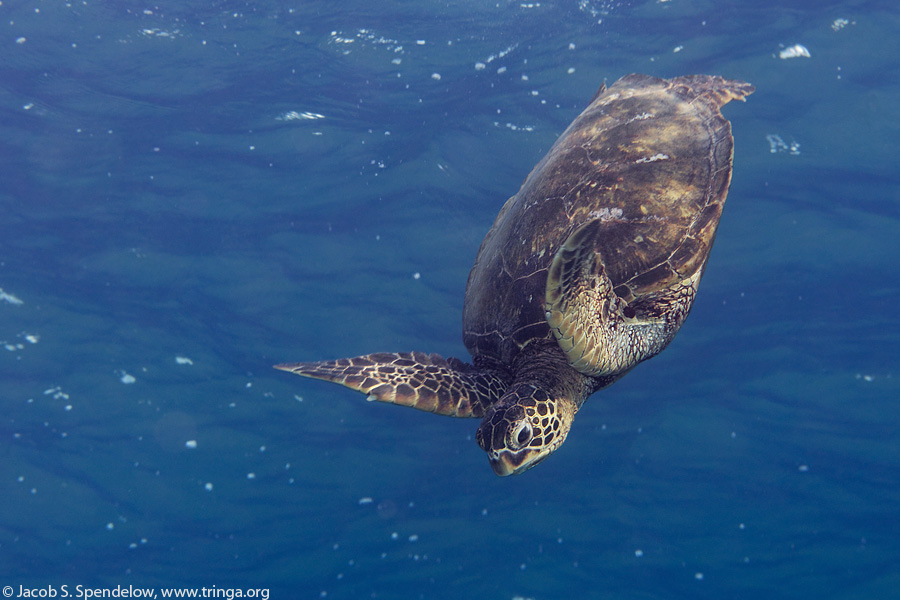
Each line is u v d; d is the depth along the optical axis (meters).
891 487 6.39
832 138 8.06
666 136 5.11
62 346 7.86
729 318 7.48
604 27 10.14
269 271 8.41
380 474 7.12
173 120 9.98
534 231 4.90
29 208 8.95
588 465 7.05
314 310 8.00
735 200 7.92
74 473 7.09
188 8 11.38
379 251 8.44
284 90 10.38
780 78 8.62
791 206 7.79
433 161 9.09
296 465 7.17
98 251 8.62
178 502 6.95
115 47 10.71
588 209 4.74
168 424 7.39
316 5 11.43
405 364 4.70
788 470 6.63
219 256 8.58
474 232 8.34
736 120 8.43
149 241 8.73
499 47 10.53
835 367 7.05
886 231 7.48
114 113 10.01
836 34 8.88
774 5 9.45
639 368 7.48
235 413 7.49
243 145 9.68
